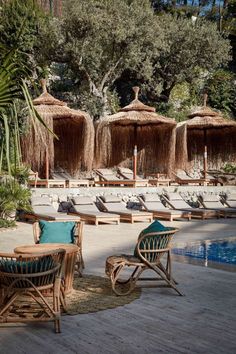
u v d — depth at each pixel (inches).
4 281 164.1
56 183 595.2
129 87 1022.4
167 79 1005.8
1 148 180.5
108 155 681.0
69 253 205.2
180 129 709.3
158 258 216.1
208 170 829.2
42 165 609.3
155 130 693.3
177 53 967.6
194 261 301.7
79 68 824.3
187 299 203.9
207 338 153.9
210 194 667.4
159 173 709.3
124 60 843.4
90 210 512.1
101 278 244.8
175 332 159.6
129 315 179.5
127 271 263.1
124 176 696.4
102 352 140.5
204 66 984.9
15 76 174.1
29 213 485.7
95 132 679.1
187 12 1406.3
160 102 1015.6
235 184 768.3
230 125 701.3
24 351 141.3
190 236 418.6
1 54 176.9
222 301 201.0
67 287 209.5
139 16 812.6
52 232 244.2
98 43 802.8
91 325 167.2
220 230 460.1
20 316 173.0
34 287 162.6
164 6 1408.7
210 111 721.0
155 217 563.2
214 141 782.5
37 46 783.1
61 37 786.8
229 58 1005.2
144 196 570.9
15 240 372.2
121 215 508.4
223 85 1079.6
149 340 151.5
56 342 149.4
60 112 565.6
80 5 768.9
